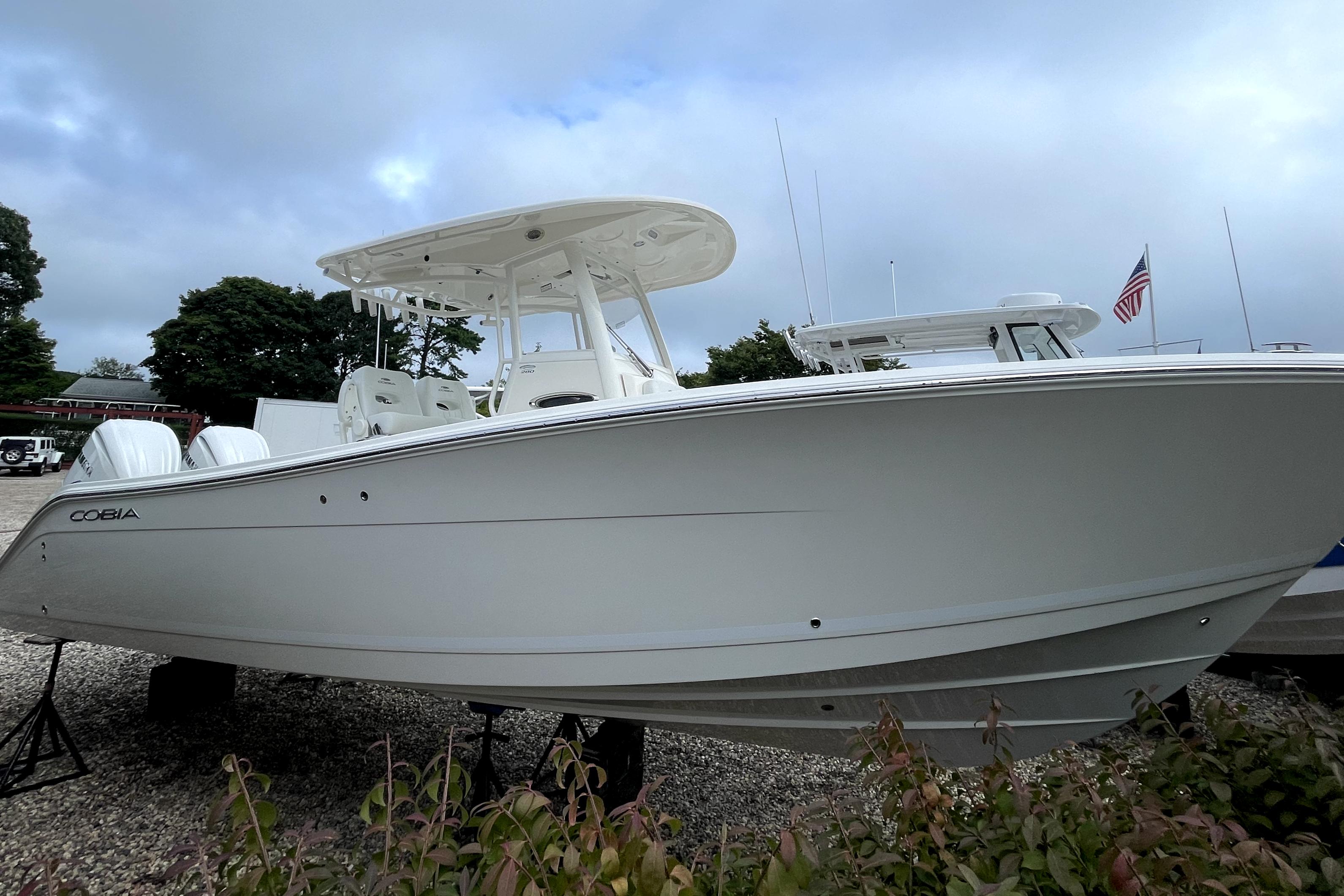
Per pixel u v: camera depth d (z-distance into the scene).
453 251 3.28
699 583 2.28
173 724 4.00
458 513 2.38
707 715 2.56
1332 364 2.05
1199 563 2.32
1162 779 2.12
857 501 2.18
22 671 4.96
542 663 2.43
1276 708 4.27
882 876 1.67
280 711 4.28
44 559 3.26
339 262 3.44
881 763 1.87
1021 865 1.60
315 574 2.62
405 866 1.59
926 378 2.03
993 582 2.25
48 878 1.48
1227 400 2.07
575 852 1.50
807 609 2.28
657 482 2.21
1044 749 2.57
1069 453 2.12
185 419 25.89
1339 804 1.94
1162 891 1.42
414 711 4.36
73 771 3.39
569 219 3.08
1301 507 2.30
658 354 3.77
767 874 1.43
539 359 3.25
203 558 2.82
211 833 1.68
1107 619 2.32
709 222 3.28
